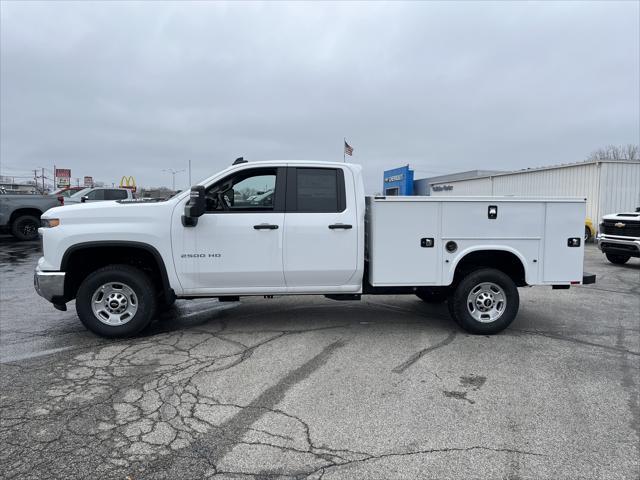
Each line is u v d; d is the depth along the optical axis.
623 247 12.02
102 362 4.74
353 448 3.15
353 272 5.62
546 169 21.81
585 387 4.20
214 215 5.38
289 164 5.56
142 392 4.02
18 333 5.80
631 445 3.21
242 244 5.40
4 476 2.81
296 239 5.45
